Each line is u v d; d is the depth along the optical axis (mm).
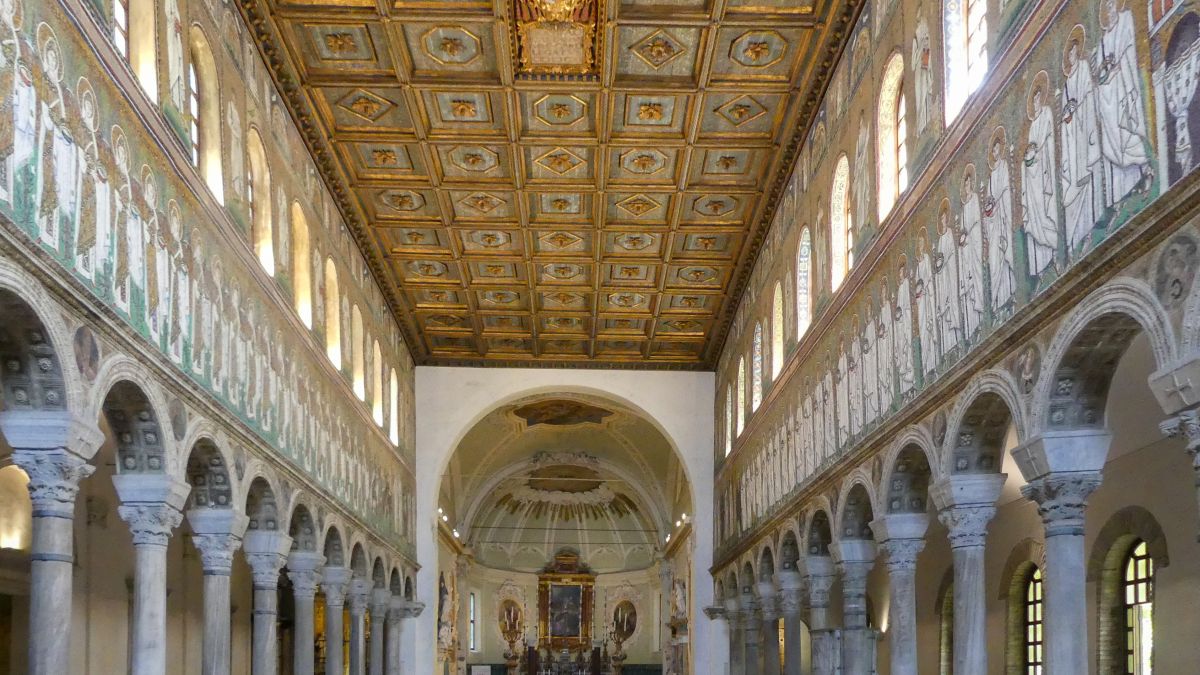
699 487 40062
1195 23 8586
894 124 17500
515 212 28516
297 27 20078
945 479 14492
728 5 19656
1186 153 8680
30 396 11422
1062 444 11547
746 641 32281
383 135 24141
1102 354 11016
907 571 17109
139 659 14094
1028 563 23156
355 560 29125
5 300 10297
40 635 11375
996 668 24266
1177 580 17375
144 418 13953
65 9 11289
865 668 20078
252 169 19734
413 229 29328
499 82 22156
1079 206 10602
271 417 19641
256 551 20156
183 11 15406
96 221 12039
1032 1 11719
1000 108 12617
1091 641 19922
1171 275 9008
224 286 16906
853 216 19594
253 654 20062
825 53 20594
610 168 26109
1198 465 8773
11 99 10109
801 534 23797
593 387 40562
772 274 28125
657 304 35188
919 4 15609
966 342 13711
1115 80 9867
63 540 11570
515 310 35844
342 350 26734
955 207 14102
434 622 39156
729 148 24875
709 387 40781
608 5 19688
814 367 22562
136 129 13266
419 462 39750
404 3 19500
